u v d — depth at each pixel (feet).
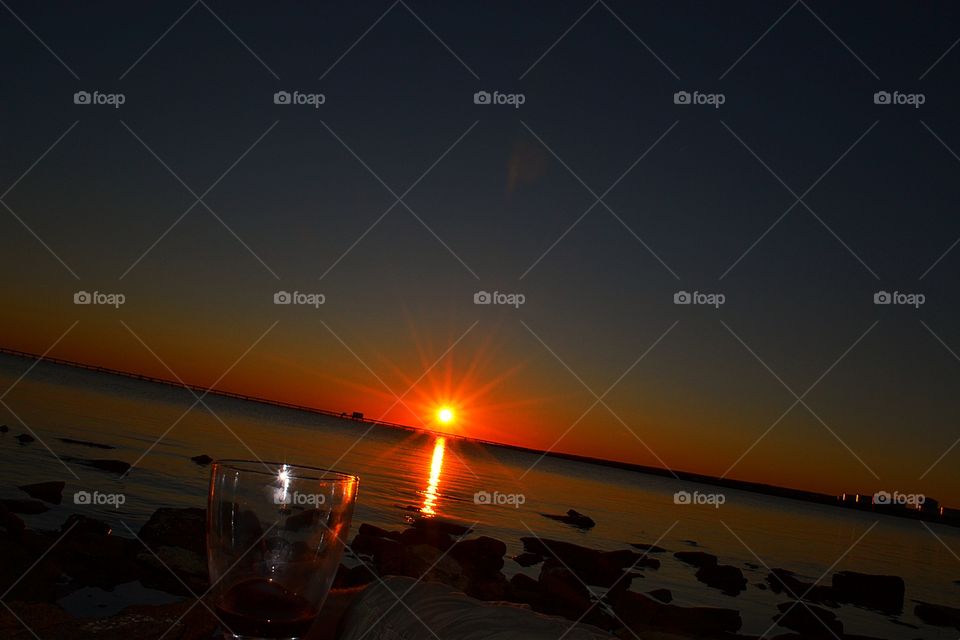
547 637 4.40
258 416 175.32
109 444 52.95
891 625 33.32
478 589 23.89
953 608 41.50
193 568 20.51
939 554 83.30
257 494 3.20
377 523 39.81
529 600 24.11
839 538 85.51
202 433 80.64
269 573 3.17
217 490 3.23
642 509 84.07
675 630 23.35
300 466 3.44
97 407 88.53
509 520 51.72
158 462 47.78
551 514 60.29
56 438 50.21
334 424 248.93
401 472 80.74
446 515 48.80
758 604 32.78
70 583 17.76
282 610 3.11
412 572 23.98
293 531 3.21
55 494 29.25
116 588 17.98
